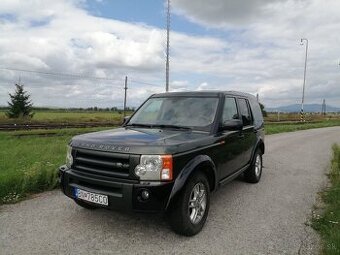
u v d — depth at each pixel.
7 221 4.94
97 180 4.31
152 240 4.40
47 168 7.14
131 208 4.09
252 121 7.25
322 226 4.82
